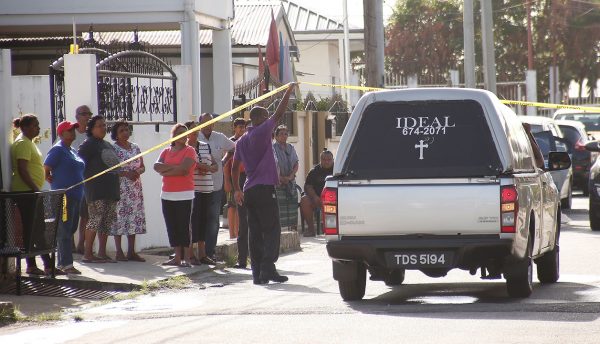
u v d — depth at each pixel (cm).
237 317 3181
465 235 3300
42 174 4041
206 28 7831
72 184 4138
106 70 4831
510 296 3506
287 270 4591
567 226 6469
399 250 3334
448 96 3422
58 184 4125
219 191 4691
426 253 3322
